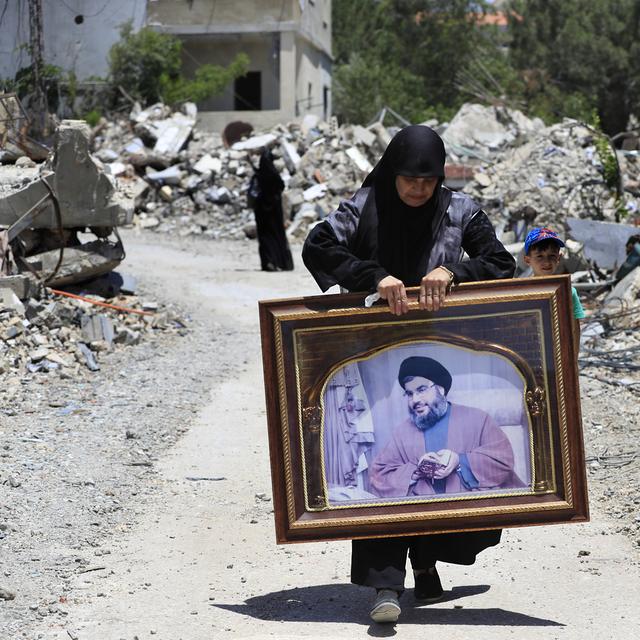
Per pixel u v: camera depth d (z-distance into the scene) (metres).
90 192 11.71
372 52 50.34
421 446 4.16
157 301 13.49
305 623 4.25
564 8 51.28
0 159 13.01
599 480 6.50
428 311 4.11
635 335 10.62
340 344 4.14
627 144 25.72
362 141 27.59
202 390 9.33
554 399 4.14
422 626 4.19
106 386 9.34
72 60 26.47
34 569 4.92
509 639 4.01
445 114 43.31
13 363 9.77
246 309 14.06
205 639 4.09
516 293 4.09
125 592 4.68
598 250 14.92
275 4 32.81
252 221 24.28
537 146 25.56
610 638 4.02
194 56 34.41
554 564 5.05
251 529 5.73
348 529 4.12
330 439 4.16
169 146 26.39
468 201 4.23
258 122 33.59
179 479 6.69
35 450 7.07
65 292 11.85
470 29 50.88
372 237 4.14
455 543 4.30
